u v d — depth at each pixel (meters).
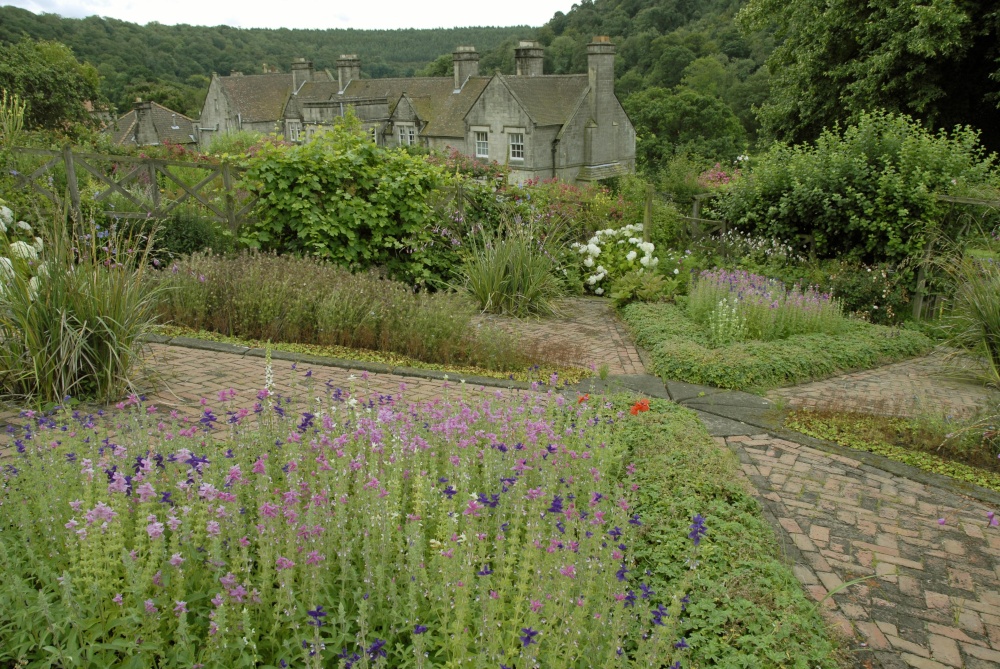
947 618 3.28
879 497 4.45
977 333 6.89
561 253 10.55
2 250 5.23
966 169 10.16
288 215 9.03
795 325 7.98
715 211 12.15
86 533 2.45
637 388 6.30
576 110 35.91
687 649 2.84
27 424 3.84
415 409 4.36
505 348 6.81
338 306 7.18
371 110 41.31
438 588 2.60
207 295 7.31
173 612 2.43
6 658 2.22
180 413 4.88
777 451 5.08
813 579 3.53
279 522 2.80
